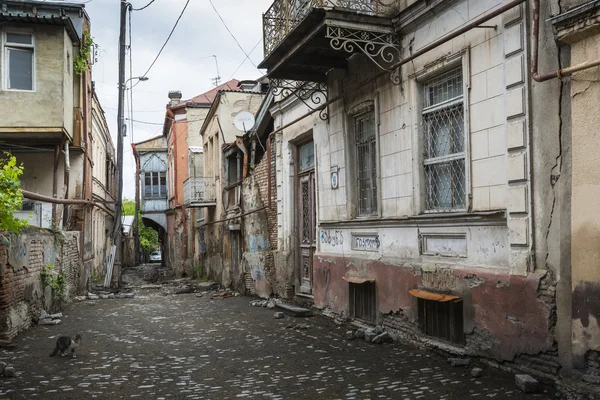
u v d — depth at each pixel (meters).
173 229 35.97
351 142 10.41
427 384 6.02
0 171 8.16
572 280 5.39
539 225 5.89
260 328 10.25
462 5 7.15
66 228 17.55
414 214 8.20
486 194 6.73
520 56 6.12
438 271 7.54
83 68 18.72
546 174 5.79
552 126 5.71
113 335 9.67
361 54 9.77
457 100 7.45
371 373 6.62
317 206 11.84
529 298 5.91
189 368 7.10
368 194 9.98
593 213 5.19
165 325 10.84
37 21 15.72
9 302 8.94
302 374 6.68
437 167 7.93
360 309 9.95
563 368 5.51
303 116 11.59
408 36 8.36
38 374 6.79
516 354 6.12
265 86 21.53
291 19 9.22
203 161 26.38
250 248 16.67
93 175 24.27
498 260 6.52
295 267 13.52
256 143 17.88
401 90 8.55
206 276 24.83
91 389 6.10
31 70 15.98
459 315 7.25
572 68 5.28
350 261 10.21
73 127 18.55
